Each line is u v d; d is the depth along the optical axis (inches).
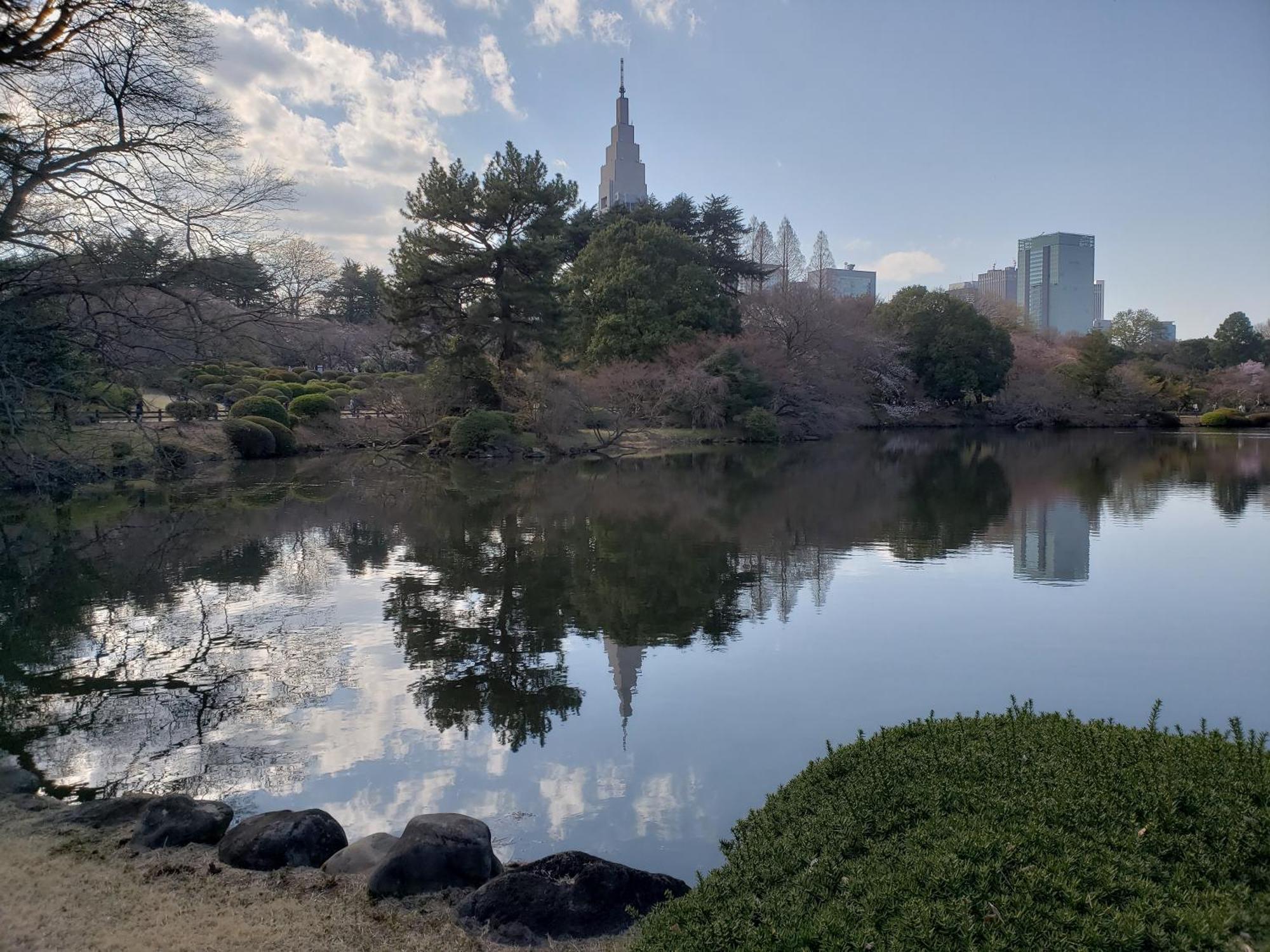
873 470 1225.4
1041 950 109.0
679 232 2011.6
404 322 1460.4
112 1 574.6
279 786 255.0
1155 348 3016.7
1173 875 121.6
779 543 657.0
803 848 146.9
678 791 254.5
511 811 241.3
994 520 778.8
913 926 115.1
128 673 357.7
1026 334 2844.5
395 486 1019.3
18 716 309.9
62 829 210.5
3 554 612.7
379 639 404.5
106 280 668.1
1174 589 510.3
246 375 1706.4
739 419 1692.9
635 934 162.9
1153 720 178.4
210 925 162.6
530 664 370.0
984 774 156.4
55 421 716.0
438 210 1378.0
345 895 176.9
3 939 154.2
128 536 680.4
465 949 157.6
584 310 1802.4
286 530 709.3
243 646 394.3
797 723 306.2
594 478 1119.0
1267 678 354.6
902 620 440.5
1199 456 1441.9
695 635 413.4
